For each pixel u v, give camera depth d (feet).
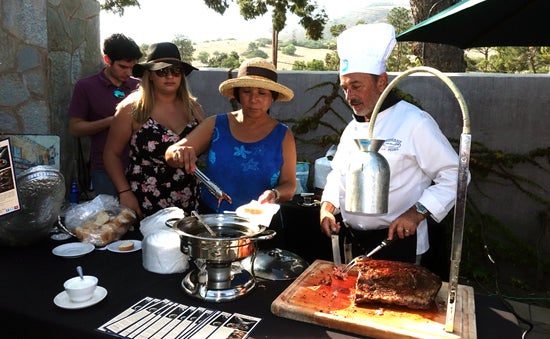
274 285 5.46
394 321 4.44
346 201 4.06
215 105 16.03
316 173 11.52
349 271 5.75
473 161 13.56
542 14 8.50
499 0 7.68
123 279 5.52
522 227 13.56
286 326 4.47
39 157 9.12
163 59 8.20
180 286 5.34
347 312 4.61
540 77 12.97
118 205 7.60
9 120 11.51
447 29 9.43
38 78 11.50
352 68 6.05
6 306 4.70
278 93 7.47
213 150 7.55
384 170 3.92
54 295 5.00
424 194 5.84
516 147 13.34
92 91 11.23
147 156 8.37
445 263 8.39
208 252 4.83
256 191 7.42
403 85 13.94
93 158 11.30
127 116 8.39
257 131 7.54
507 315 4.86
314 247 10.28
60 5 12.55
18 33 11.23
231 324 4.45
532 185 13.34
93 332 4.21
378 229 6.86
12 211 6.11
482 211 13.76
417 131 6.22
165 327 4.34
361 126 6.77
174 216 6.64
